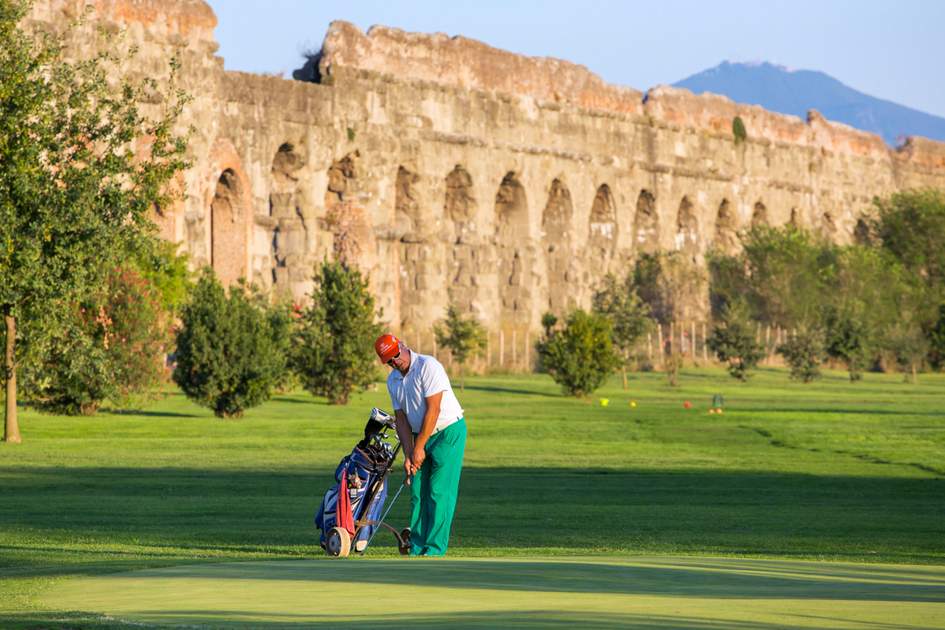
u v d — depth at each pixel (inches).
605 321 2370.8
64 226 1261.1
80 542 567.2
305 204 2709.2
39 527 636.7
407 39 3026.6
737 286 3946.9
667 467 1155.3
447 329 3065.9
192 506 759.7
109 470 1015.6
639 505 815.7
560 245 3516.2
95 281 1311.5
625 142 3740.2
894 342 3346.5
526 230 3380.9
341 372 2012.8
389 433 1323.8
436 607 272.8
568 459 1218.6
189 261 2348.7
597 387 2325.3
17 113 1255.5
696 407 2057.1
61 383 1614.2
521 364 3287.4
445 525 513.0
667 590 301.9
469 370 3100.4
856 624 246.7
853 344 3321.9
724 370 3585.1
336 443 1332.4
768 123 4439.0
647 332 3051.2
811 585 316.5
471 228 3206.2
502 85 3309.5
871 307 3946.9
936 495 927.7
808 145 4658.0
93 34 2159.2
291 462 1114.7
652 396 2428.6
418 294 3036.4
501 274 3371.1
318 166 2736.2
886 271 4175.7
